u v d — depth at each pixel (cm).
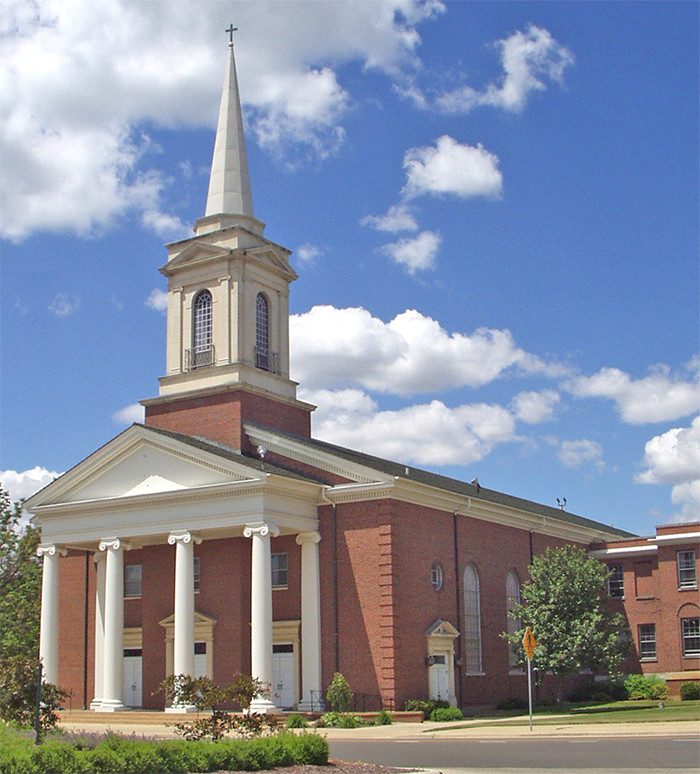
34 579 6075
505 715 5016
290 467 5094
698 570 6338
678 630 6353
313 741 2731
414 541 4938
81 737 2919
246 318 5531
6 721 3325
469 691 5241
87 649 5466
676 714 4253
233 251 5503
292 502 4775
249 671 4838
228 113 5925
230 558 4966
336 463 4928
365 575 4738
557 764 2627
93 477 5075
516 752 2997
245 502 4628
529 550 6212
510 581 5941
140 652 5238
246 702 3047
